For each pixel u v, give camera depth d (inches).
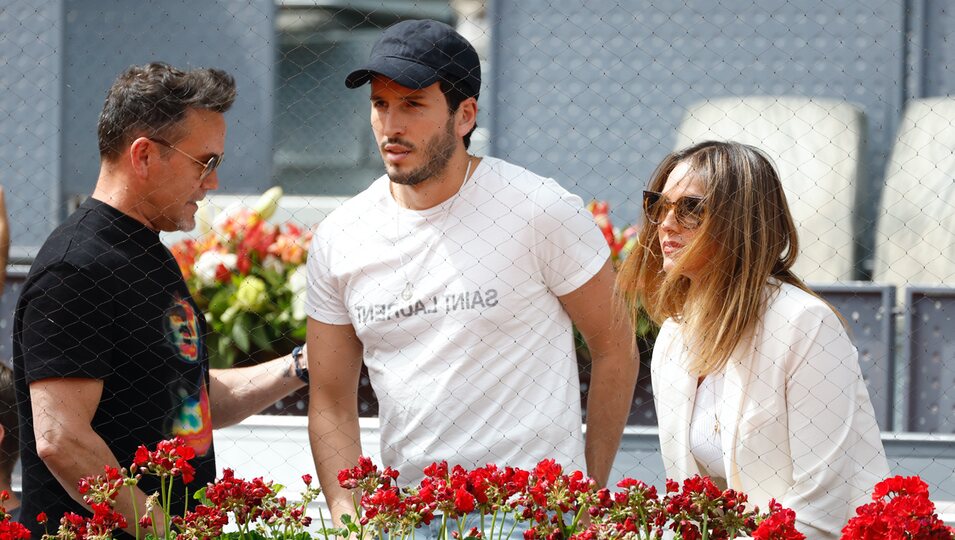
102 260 305.7
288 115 673.6
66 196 596.7
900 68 663.8
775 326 296.7
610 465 337.7
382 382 324.8
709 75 689.6
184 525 267.7
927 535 253.1
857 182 637.9
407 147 310.7
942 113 631.2
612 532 257.6
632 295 331.9
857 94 671.8
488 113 686.5
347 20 681.6
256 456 386.6
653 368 327.6
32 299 301.4
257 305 461.4
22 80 605.9
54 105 607.8
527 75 686.5
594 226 325.7
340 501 331.3
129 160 313.3
